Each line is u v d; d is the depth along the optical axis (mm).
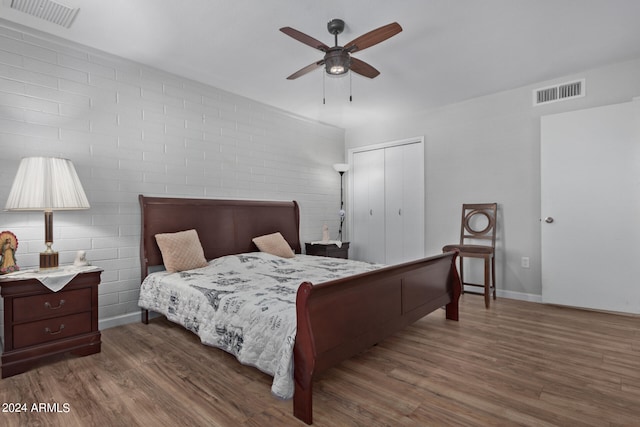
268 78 3350
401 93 3812
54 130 2531
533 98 3592
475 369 2021
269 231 4035
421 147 4496
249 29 2449
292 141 4496
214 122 3580
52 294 2115
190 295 2334
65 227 2568
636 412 1571
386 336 2139
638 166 2986
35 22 2336
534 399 1686
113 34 2508
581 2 2162
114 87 2850
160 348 2363
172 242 2904
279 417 1560
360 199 5223
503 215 3811
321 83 3500
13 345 1974
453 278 2994
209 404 1662
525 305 3465
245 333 1842
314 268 3049
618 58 3016
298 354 1553
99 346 2289
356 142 5227
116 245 2842
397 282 2275
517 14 2289
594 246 3188
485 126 3932
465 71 3236
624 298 3051
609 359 2148
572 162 3295
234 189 3771
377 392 1766
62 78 2572
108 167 2807
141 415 1568
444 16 2299
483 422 1501
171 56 2873
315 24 2379
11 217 2338
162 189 3152
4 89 2322
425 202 4449
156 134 3113
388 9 2209
